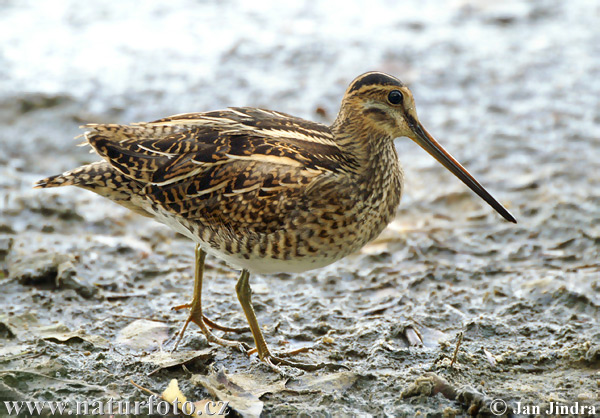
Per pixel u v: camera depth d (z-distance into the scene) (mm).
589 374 9594
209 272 12398
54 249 12602
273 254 9766
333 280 12094
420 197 14430
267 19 21094
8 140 15898
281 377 9664
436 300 11477
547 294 11328
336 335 10633
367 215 9945
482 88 17859
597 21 20844
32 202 13797
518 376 9648
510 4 21844
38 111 16703
